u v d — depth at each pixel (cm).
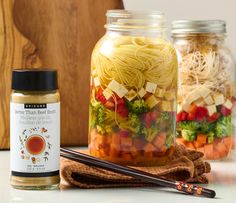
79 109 180
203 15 198
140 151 138
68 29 179
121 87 137
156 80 137
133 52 137
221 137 162
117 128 138
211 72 160
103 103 138
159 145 138
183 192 131
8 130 177
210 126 161
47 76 127
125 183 134
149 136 138
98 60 139
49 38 178
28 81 126
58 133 130
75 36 179
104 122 139
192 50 162
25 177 130
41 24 178
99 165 132
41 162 129
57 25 178
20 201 124
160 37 141
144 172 131
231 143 164
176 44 164
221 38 163
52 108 128
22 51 177
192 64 161
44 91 127
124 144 138
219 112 161
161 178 130
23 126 127
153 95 137
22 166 129
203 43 162
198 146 162
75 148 179
